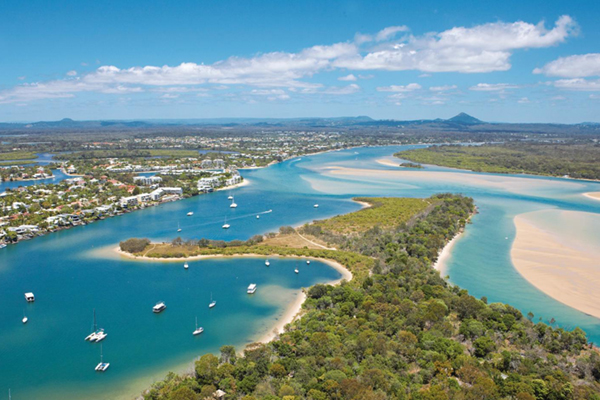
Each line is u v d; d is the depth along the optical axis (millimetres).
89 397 142250
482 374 136625
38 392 145000
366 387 127812
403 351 150750
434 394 123062
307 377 135375
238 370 140750
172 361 161375
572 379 140625
